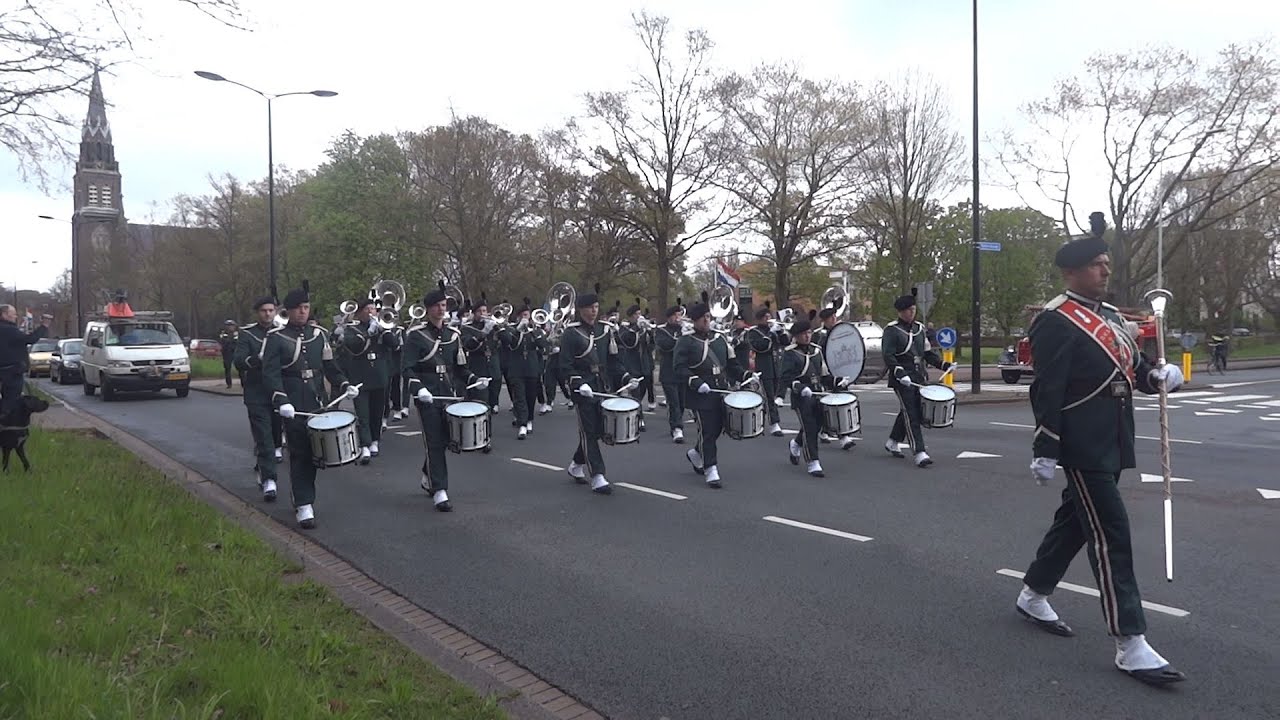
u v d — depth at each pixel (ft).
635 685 14.98
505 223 141.59
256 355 29.32
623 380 43.50
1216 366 106.63
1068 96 105.29
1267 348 172.24
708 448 32.04
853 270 136.98
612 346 41.55
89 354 78.18
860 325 89.45
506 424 51.78
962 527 25.20
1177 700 14.07
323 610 17.40
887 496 29.68
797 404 34.06
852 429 33.53
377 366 39.47
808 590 19.79
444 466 28.86
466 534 25.22
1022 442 41.98
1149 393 16.52
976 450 39.63
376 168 154.81
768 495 30.17
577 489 31.58
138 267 207.00
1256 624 17.29
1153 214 109.29
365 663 14.66
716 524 26.02
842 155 108.37
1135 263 136.87
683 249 111.86
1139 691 14.42
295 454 26.45
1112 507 14.94
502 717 12.98
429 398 28.02
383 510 28.60
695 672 15.47
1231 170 102.73
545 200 139.13
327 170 157.38
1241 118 99.76
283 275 173.27
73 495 24.95
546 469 35.83
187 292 205.77
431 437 28.66
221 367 112.06
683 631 17.42
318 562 22.33
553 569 21.67
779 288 112.47
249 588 17.97
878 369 84.28
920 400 35.83
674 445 42.45
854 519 26.40
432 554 23.20
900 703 14.15
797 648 16.47
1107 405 15.02
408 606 19.07
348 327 39.47
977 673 15.20
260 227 186.50
